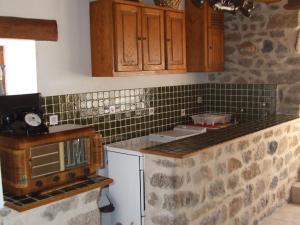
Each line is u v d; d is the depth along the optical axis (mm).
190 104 4605
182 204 2748
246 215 3508
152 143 3648
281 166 4125
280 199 4176
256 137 3564
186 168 2748
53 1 3014
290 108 4398
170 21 3684
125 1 3193
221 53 4582
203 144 2961
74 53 3205
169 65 3697
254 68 4562
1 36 2594
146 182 2916
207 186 2961
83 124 3322
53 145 2482
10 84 2994
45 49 2990
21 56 2975
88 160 2709
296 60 4281
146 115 3955
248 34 4547
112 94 3568
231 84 4742
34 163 2379
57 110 3105
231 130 3561
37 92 2912
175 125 4367
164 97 4184
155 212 2871
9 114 2467
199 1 3129
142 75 3719
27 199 2338
